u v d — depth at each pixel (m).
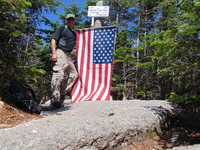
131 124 2.92
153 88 10.60
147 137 3.02
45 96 14.20
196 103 3.45
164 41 3.29
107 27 5.89
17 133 2.31
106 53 5.81
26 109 4.43
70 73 5.09
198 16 2.74
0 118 3.21
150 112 3.58
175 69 3.81
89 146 2.32
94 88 5.66
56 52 4.81
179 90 4.73
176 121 4.04
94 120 2.85
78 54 5.87
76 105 4.90
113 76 11.25
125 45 12.48
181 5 2.96
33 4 10.42
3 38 4.79
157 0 12.64
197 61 3.27
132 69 11.46
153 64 9.07
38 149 2.00
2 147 1.97
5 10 4.40
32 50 10.38
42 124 2.67
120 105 4.55
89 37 5.92
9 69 4.55
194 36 3.14
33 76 5.09
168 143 2.82
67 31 4.83
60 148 2.11
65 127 2.47
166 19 8.99
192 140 2.86
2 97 4.09
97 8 7.06
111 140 2.54
